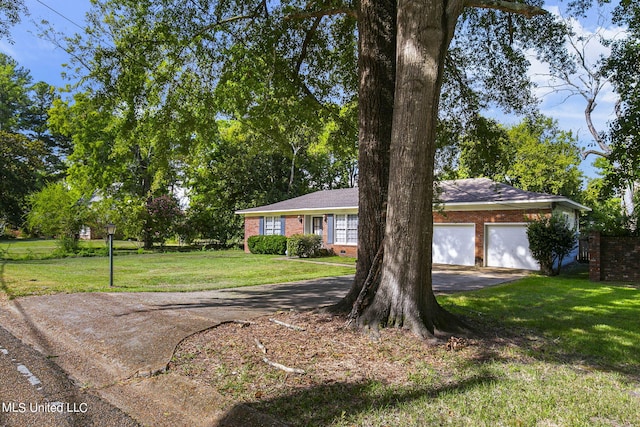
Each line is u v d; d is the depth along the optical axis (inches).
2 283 393.4
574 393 139.2
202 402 133.7
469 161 408.2
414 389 139.5
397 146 197.0
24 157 1167.6
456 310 276.5
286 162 1179.9
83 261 693.3
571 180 1055.6
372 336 192.2
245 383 145.5
